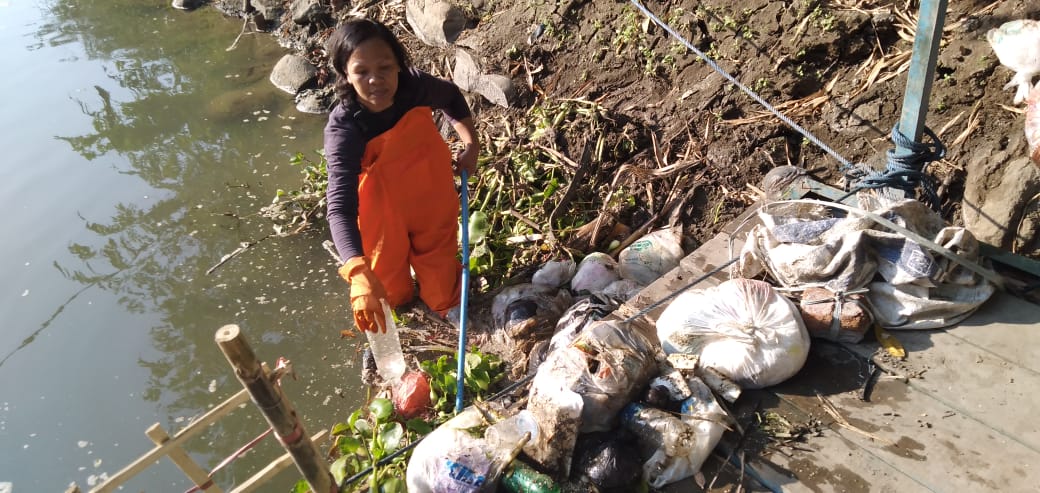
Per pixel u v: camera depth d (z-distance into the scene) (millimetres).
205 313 4387
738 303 2975
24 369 4109
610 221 4453
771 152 4391
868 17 4344
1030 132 3373
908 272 2965
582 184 4703
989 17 4039
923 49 2984
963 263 2967
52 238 4988
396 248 3734
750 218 3738
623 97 5070
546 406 2637
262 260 4734
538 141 4980
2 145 5891
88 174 5566
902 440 2654
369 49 3072
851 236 3029
